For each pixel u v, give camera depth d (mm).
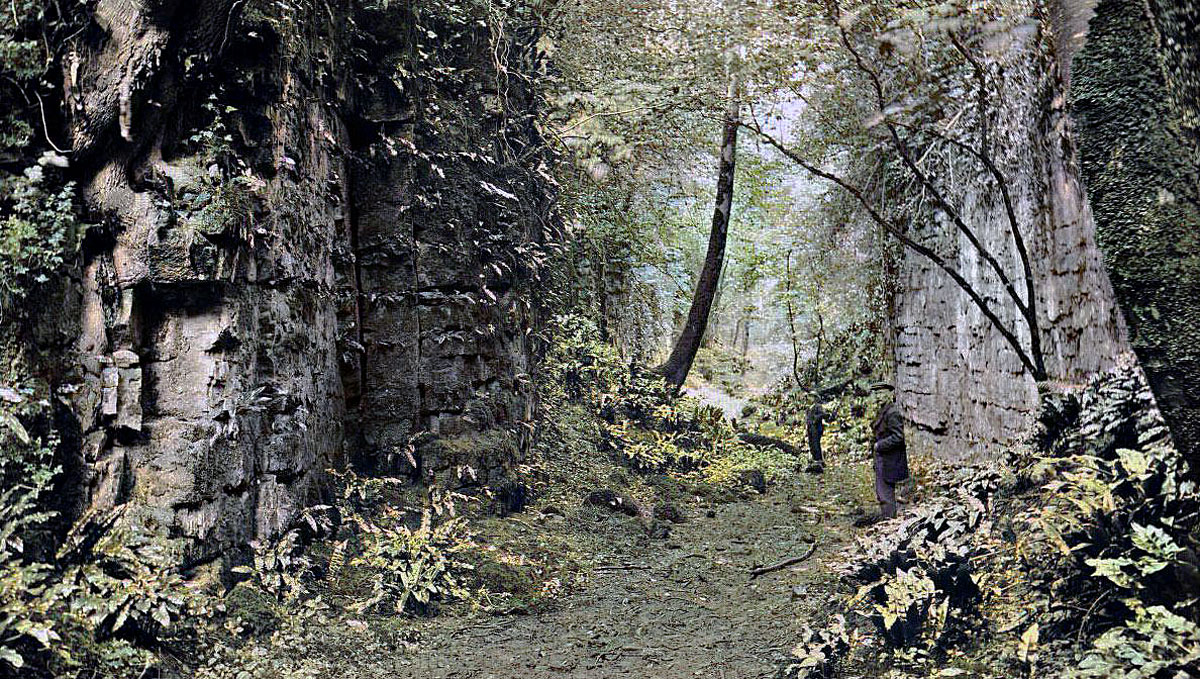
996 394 7758
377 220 7957
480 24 9102
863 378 15086
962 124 7551
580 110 11188
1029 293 5680
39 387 4664
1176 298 2900
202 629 5004
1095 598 4156
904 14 5621
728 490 11125
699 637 6016
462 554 6996
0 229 4578
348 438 7680
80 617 4301
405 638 5734
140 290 5355
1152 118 2928
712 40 7652
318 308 7000
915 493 8781
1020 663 4094
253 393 5844
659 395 13648
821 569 7352
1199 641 3389
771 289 20531
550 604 6699
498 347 9195
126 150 5203
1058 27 3646
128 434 5262
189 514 5305
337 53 7359
